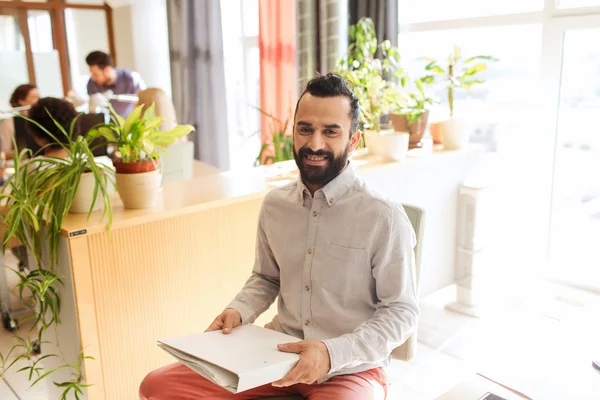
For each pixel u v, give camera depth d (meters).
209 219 1.96
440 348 2.58
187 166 2.76
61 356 1.92
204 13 4.89
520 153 3.25
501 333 2.54
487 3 3.20
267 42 4.28
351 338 1.36
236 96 5.30
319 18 3.69
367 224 1.46
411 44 3.60
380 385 1.49
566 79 2.99
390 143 2.40
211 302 2.03
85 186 1.75
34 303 2.04
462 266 2.88
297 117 1.46
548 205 3.17
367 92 2.63
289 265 1.58
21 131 3.18
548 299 2.97
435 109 3.51
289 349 1.32
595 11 2.73
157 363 1.92
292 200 1.58
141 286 1.83
